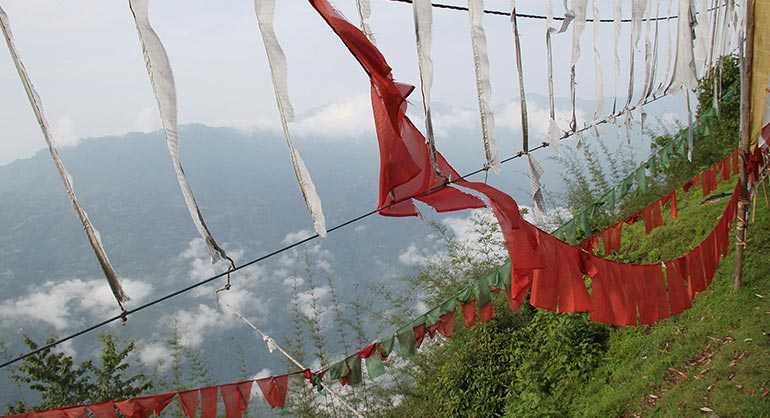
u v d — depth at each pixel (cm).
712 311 862
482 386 1133
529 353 1103
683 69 593
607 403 852
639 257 1186
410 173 321
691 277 629
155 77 221
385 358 704
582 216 1158
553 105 418
